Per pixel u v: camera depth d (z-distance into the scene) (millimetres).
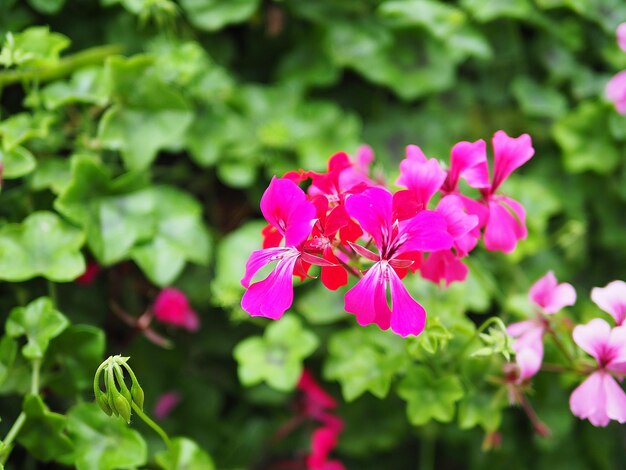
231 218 784
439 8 783
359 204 590
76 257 683
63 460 658
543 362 684
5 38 729
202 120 759
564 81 827
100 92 710
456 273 625
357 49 792
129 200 707
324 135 776
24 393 668
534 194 782
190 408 766
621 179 807
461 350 676
